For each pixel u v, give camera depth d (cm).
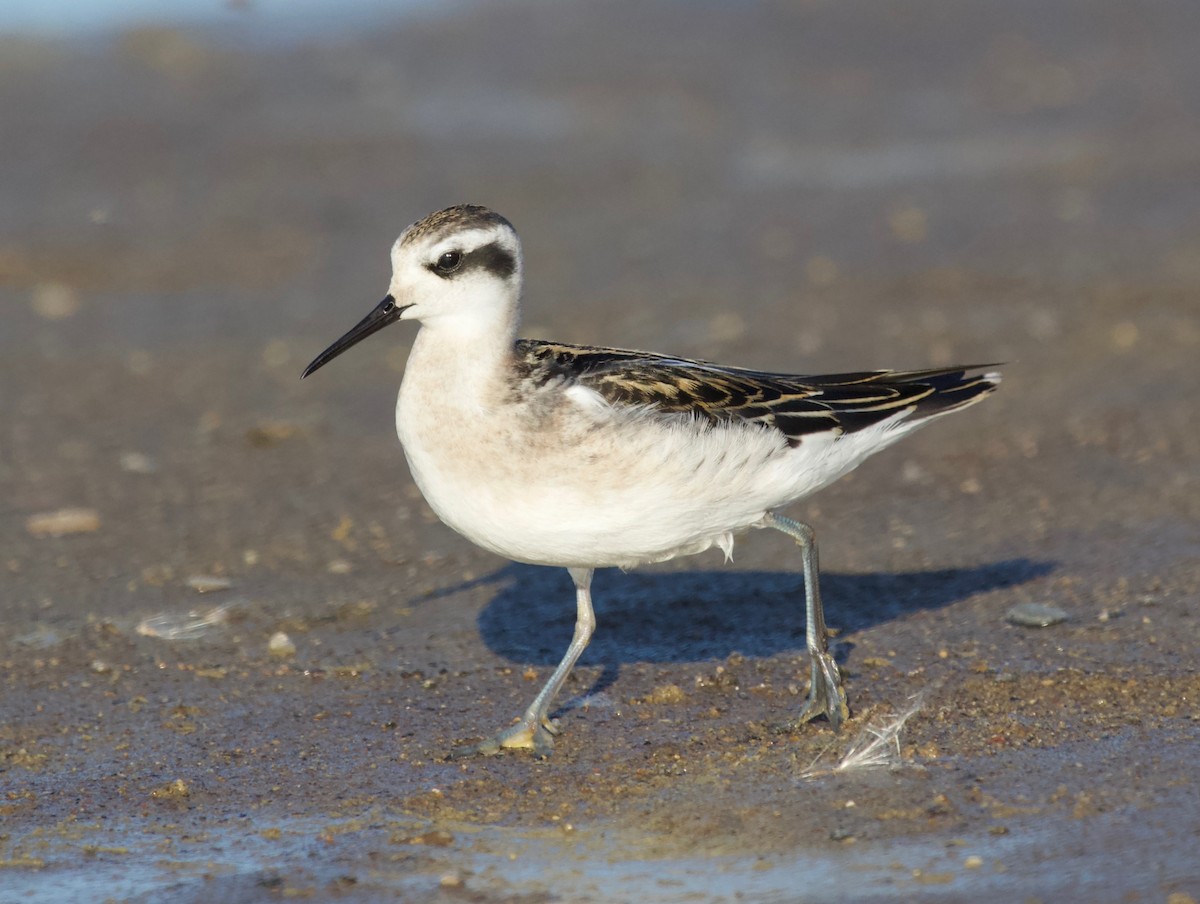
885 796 852
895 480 1455
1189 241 2141
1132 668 1016
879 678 1030
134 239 2308
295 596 1232
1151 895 730
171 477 1520
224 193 2488
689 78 3034
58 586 1258
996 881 754
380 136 2722
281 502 1449
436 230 922
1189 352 1734
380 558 1315
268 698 1047
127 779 930
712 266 2150
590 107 2894
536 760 935
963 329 1853
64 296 2108
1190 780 850
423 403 929
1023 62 3102
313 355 1881
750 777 889
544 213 2405
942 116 2856
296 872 805
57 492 1483
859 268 2112
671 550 957
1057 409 1605
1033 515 1348
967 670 1030
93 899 786
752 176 2572
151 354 1900
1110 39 3198
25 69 2938
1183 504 1346
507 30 3250
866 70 3088
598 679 1059
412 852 822
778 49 3184
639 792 882
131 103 2820
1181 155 2555
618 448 895
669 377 943
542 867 800
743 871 782
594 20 3303
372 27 3238
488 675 1075
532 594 1230
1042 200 2380
